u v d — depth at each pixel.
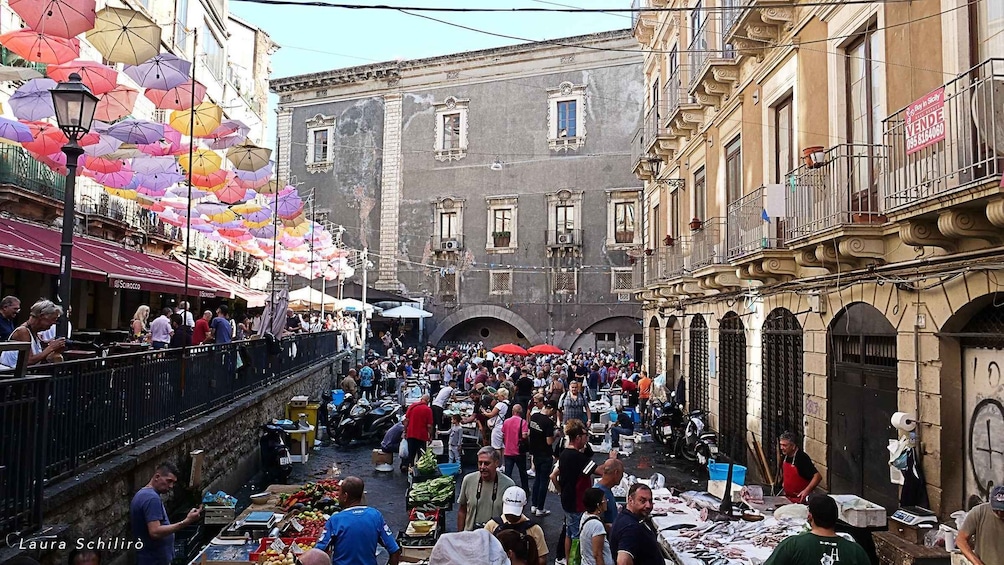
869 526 7.39
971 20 7.29
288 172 45.28
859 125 9.47
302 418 15.00
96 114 10.05
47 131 9.81
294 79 45.00
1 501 5.17
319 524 8.15
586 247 38.09
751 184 13.02
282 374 17.19
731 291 14.23
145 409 8.48
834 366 9.93
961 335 7.25
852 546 4.84
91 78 9.20
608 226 37.75
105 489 6.98
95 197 18.33
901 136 8.02
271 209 16.42
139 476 7.78
